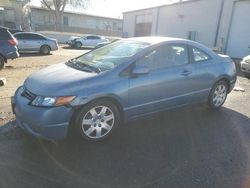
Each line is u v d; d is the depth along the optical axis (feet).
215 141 13.33
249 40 56.03
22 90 12.66
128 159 11.24
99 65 13.62
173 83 14.67
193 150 12.28
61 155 11.30
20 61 41.32
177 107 15.71
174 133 14.08
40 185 9.26
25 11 132.67
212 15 65.10
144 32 94.63
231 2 59.21
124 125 14.80
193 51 16.16
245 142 13.37
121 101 12.76
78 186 9.32
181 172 10.43
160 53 14.40
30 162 10.66
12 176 9.70
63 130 11.44
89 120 12.17
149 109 14.16
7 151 11.42
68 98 11.25
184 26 75.36
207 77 16.60
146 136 13.56
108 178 9.86
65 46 92.27
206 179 10.03
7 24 122.83
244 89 26.09
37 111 11.05
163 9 83.15
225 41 61.72
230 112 18.04
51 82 11.87
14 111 13.00
